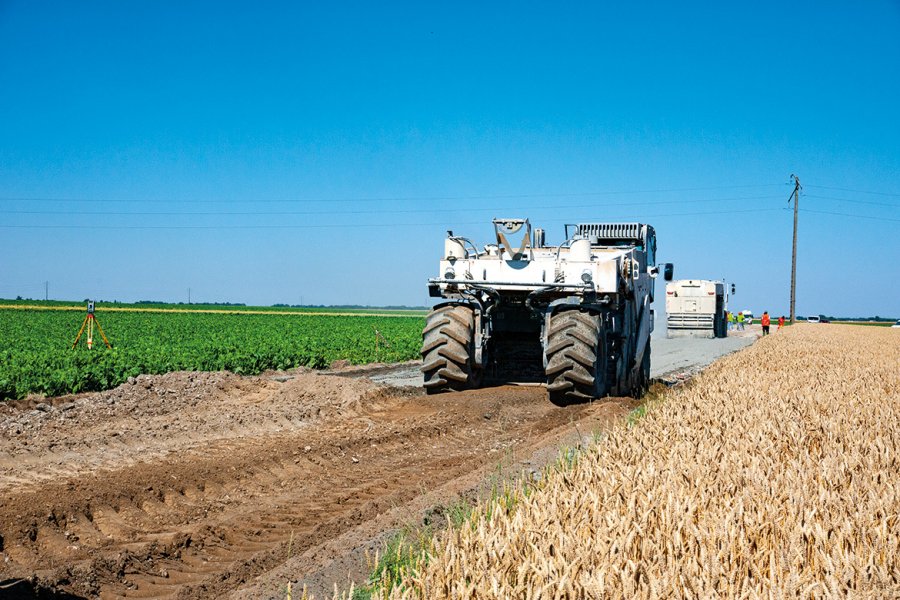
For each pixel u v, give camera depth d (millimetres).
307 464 9625
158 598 5742
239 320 70125
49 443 9750
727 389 13344
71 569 5879
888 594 3963
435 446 11070
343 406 13406
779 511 5164
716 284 50188
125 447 9867
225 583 5887
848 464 6844
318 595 5203
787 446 8008
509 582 4035
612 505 5270
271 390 15250
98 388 18234
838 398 12609
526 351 15695
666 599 3789
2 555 6188
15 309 83812
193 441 10422
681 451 7133
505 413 13219
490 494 6730
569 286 14008
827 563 4211
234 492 8391
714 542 4422
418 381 20562
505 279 14305
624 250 15938
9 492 7422
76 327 49906
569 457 7961
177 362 21859
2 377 16797
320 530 6867
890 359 25688
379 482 8750
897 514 5262
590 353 13414
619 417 11453
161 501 7879
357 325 62781
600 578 3822
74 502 7211
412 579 4148
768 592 3846
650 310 18750
